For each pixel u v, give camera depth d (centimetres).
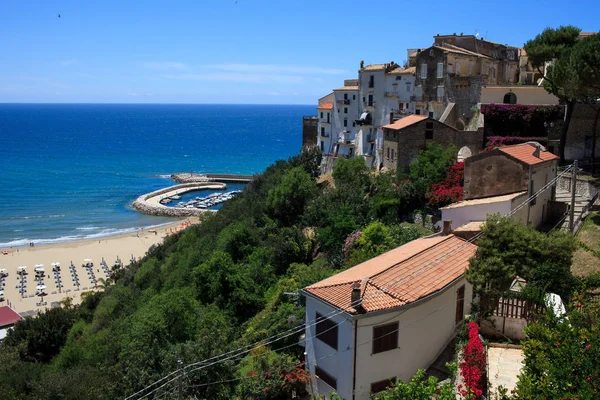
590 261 3139
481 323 2505
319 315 2481
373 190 6347
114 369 2977
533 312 2300
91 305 6088
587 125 5484
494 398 1786
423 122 6256
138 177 17788
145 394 2534
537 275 2452
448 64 7444
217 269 4928
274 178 8944
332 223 5394
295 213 7175
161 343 3253
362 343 2267
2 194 14562
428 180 5450
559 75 4803
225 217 7888
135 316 3853
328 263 4941
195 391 2508
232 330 3859
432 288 2469
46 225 11481
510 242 2539
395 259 2928
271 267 5522
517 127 6259
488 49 8462
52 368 4047
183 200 14162
